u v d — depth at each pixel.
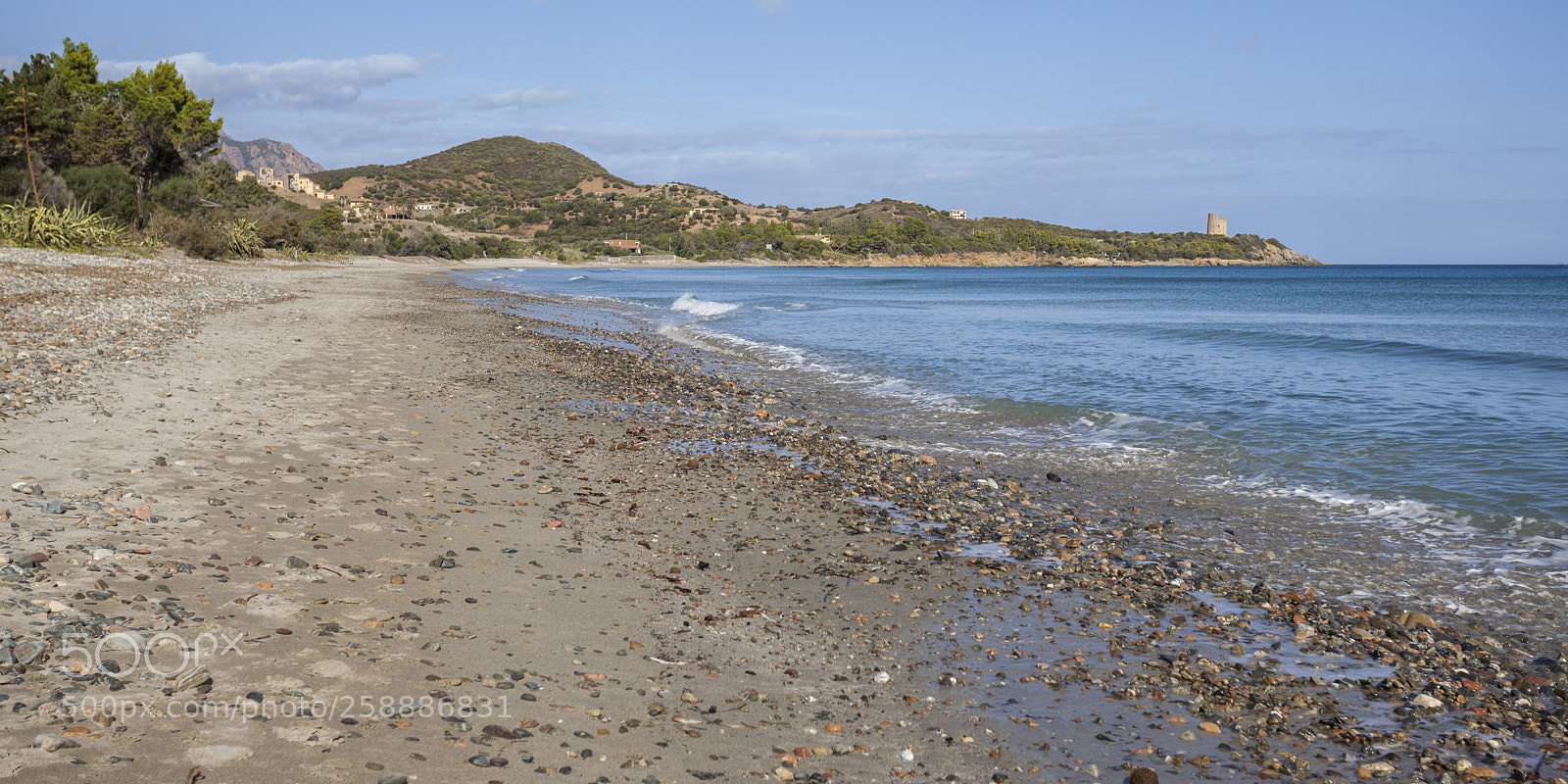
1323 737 4.96
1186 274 160.62
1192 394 17.39
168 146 67.31
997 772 4.38
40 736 3.60
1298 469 11.50
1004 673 5.65
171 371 13.84
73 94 62.44
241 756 3.70
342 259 97.12
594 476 10.33
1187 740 4.86
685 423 14.21
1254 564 8.08
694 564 7.48
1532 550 8.34
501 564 6.88
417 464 9.93
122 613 4.95
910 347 27.23
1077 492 10.59
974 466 11.88
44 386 11.24
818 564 7.68
